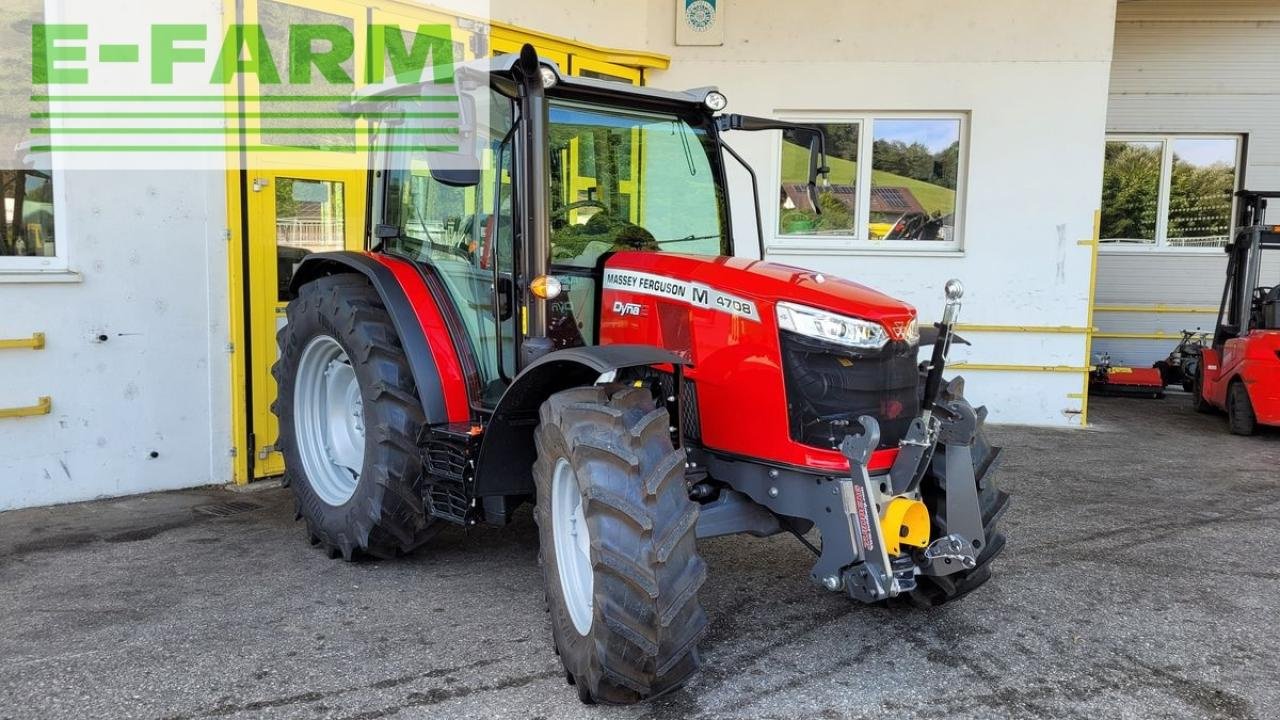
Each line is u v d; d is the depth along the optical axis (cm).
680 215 405
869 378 315
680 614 277
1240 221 962
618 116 386
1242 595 409
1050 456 705
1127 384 1042
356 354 406
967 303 830
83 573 417
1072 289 821
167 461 556
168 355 550
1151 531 509
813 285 326
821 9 812
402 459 393
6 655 331
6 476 503
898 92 817
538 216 339
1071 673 327
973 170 817
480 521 375
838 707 298
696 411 344
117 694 302
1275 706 304
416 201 432
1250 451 735
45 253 510
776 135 827
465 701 299
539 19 727
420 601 387
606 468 284
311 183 599
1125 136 1148
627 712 292
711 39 813
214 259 562
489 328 379
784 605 386
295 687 308
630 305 362
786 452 318
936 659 337
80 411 522
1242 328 856
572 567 312
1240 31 1114
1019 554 466
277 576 416
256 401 582
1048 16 800
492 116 365
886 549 303
